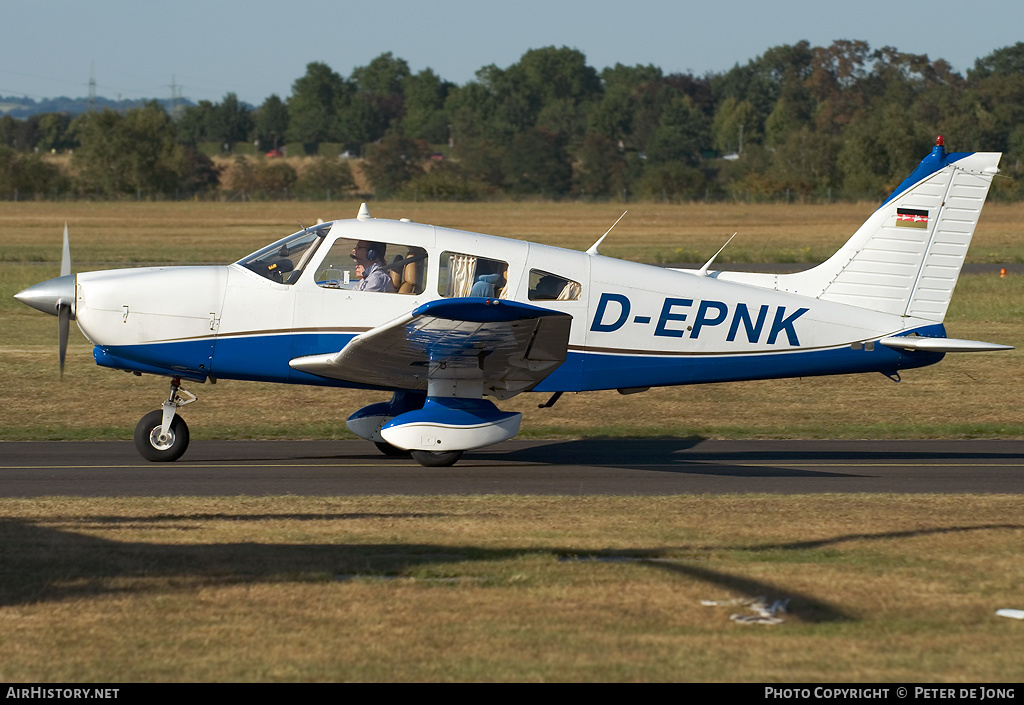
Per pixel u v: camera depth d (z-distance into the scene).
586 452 37.25
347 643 16.77
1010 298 81.88
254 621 17.59
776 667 16.08
